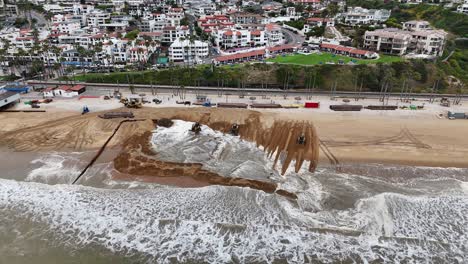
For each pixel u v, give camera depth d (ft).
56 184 183.62
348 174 192.85
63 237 146.10
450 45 460.14
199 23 574.56
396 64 378.94
